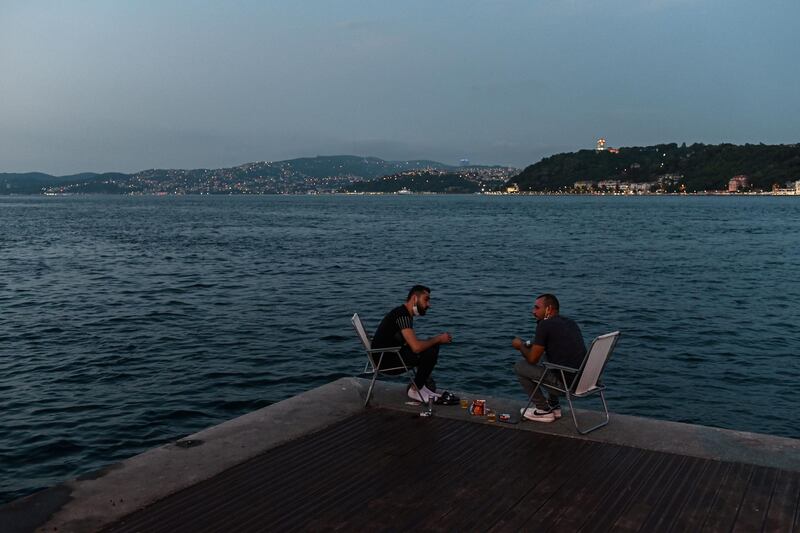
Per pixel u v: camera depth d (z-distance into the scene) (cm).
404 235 5403
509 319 1805
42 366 1279
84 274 2767
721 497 469
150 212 11225
